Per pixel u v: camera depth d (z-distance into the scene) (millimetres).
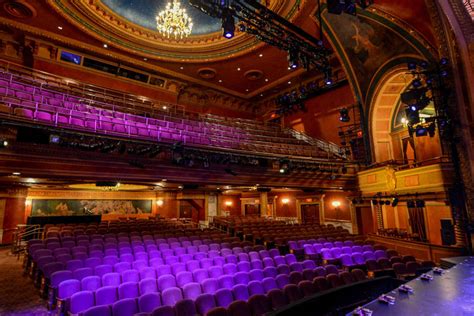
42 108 11617
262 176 14266
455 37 9500
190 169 12555
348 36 14094
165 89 19922
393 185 13109
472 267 5727
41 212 17156
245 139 17531
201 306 5598
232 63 17953
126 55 17234
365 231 16156
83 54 16578
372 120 15320
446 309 3486
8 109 10031
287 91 21438
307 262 8602
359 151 16312
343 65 15781
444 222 11461
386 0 10875
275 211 22953
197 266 8008
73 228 12641
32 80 13812
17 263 10766
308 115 20375
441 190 10703
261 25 8273
